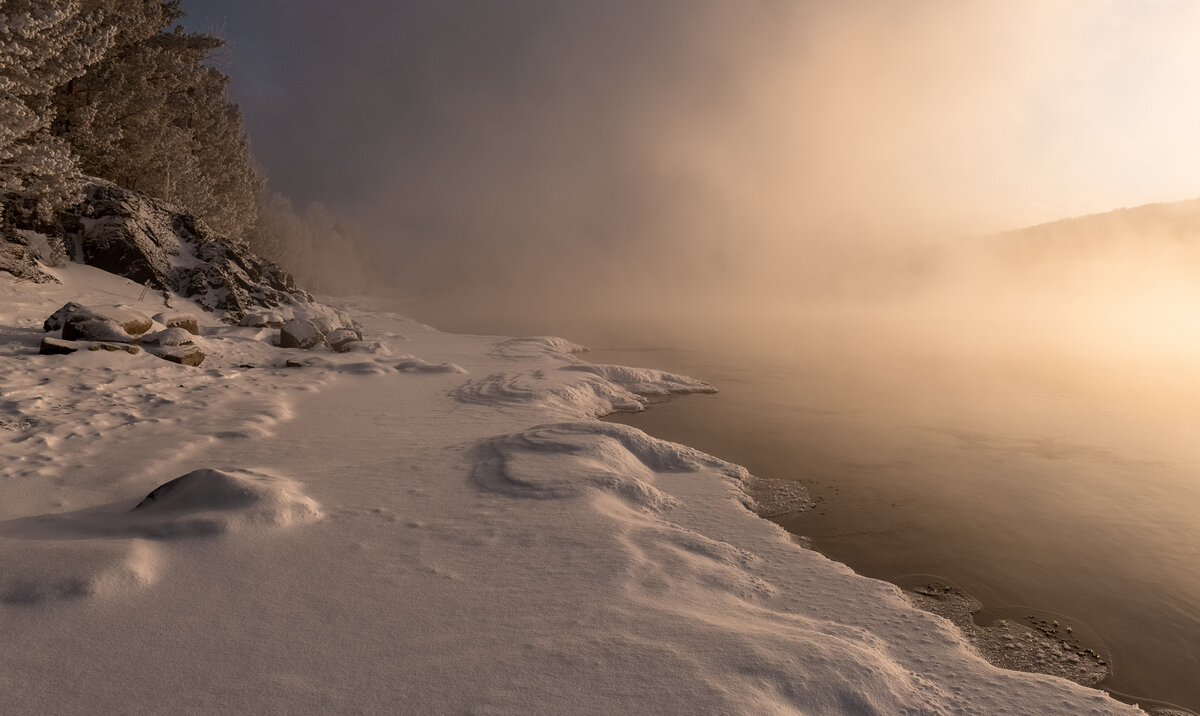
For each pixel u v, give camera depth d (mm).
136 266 20453
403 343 22828
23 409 8969
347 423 10133
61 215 19891
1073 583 6047
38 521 5242
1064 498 8555
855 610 4699
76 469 6875
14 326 13883
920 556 6621
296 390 12562
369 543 5062
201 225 25562
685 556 5270
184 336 14164
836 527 7406
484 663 3352
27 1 16125
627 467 8008
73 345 12266
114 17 25031
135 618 3678
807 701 3232
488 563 4793
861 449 11047
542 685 3154
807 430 12422
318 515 5562
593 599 4227
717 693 3133
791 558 5645
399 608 3988
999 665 4625
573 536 5406
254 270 25625
